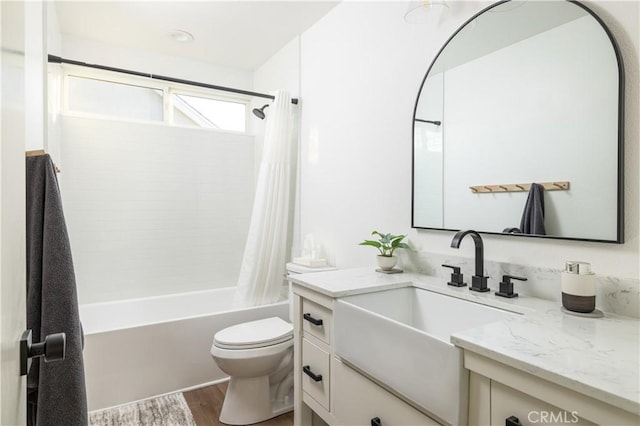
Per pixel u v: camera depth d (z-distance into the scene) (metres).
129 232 3.02
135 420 1.96
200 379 2.35
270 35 2.82
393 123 1.93
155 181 3.12
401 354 1.05
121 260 2.99
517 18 1.37
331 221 2.43
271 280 2.72
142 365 2.18
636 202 1.08
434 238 1.71
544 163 1.28
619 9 1.11
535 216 1.31
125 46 3.02
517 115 1.37
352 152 2.23
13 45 0.59
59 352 0.67
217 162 3.40
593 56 1.16
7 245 0.54
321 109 2.54
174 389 2.27
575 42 1.20
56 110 2.43
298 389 1.68
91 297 2.88
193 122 3.36
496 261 1.43
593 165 1.16
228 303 3.38
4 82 0.52
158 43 2.97
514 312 1.17
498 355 0.80
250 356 1.86
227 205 3.46
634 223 1.08
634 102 1.08
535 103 1.31
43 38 1.63
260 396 2.00
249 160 3.56
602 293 1.12
